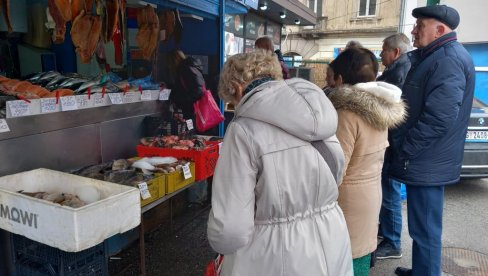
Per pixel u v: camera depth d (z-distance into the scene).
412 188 2.60
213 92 4.38
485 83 8.93
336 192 1.44
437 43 2.48
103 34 2.96
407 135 2.51
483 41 10.09
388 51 3.55
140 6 3.72
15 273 2.16
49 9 2.59
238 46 7.92
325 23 21.64
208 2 3.81
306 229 1.37
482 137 4.68
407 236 3.86
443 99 2.35
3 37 3.33
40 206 1.74
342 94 1.95
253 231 1.36
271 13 9.31
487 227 4.06
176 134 3.62
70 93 2.66
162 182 2.67
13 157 2.33
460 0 10.20
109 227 1.82
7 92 2.34
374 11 20.56
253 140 1.29
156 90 3.57
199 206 4.39
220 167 1.32
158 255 3.33
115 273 3.01
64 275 1.97
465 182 5.70
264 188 1.30
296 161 1.31
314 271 1.34
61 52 3.62
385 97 1.93
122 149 3.28
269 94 1.31
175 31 3.94
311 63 16.48
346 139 1.90
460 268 3.21
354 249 2.03
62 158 2.69
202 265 3.20
